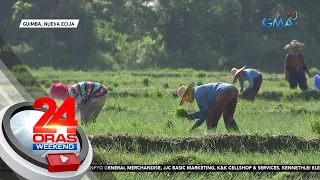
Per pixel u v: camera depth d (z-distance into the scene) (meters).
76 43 117.44
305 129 30.53
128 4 131.88
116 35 126.31
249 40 124.12
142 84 70.88
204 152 23.69
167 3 128.88
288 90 56.22
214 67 121.56
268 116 39.41
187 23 128.88
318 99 53.31
